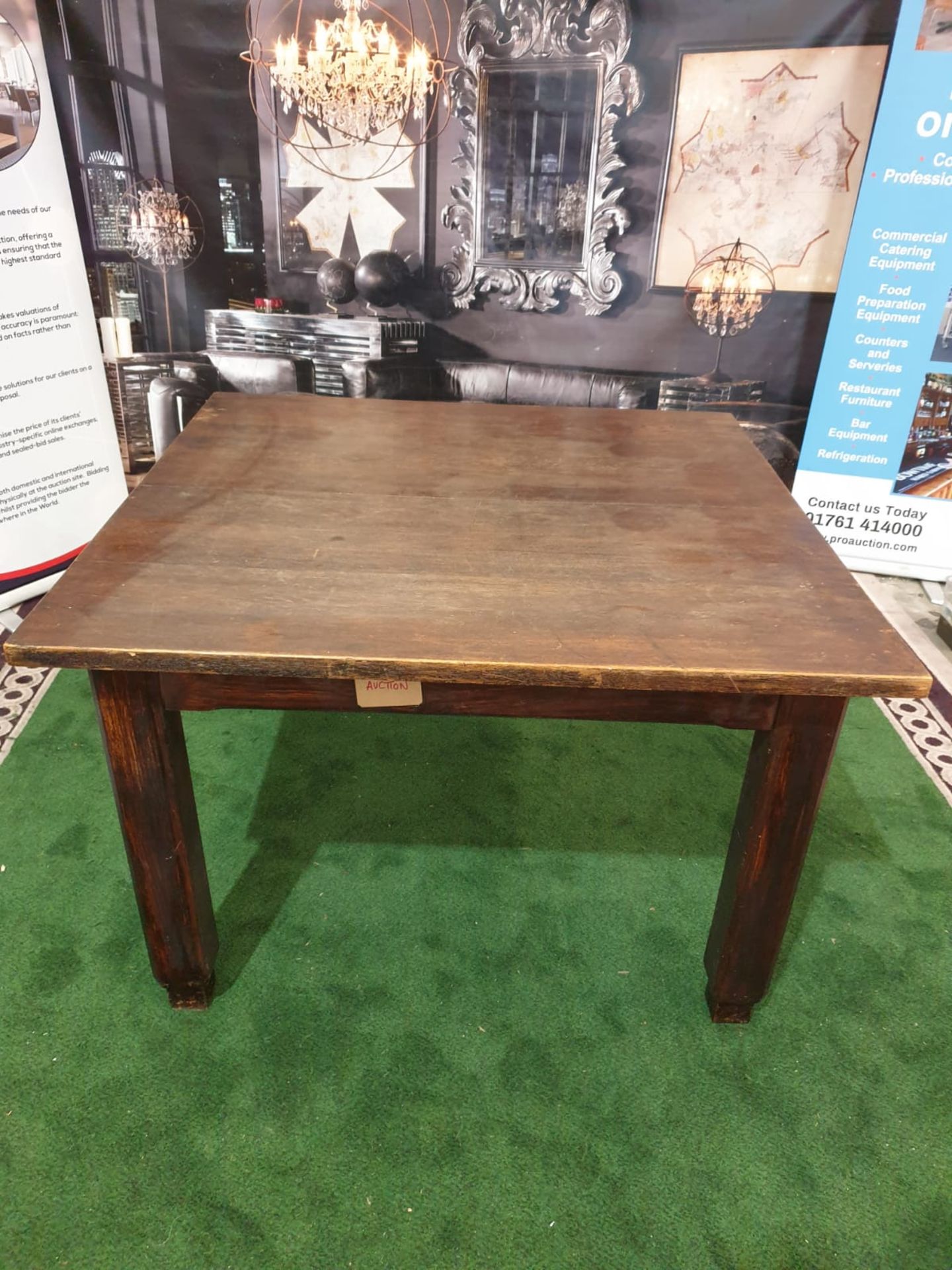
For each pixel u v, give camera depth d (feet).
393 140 10.21
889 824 7.00
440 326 11.16
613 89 9.72
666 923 6.03
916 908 6.23
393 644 3.98
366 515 5.39
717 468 6.41
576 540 5.16
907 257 9.27
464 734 7.80
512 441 6.81
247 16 9.59
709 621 4.31
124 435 11.32
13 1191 4.35
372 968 5.61
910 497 10.35
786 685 3.91
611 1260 4.18
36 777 7.11
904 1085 5.03
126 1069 4.94
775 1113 4.85
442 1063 5.04
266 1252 4.15
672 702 4.36
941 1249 4.28
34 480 9.24
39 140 8.45
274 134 10.16
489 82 9.88
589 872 6.41
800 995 5.56
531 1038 5.21
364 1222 4.28
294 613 4.23
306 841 6.57
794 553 5.10
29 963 5.54
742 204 10.01
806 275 10.21
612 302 10.72
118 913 5.92
